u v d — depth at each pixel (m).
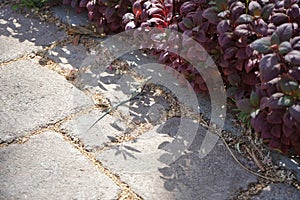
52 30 1.89
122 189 1.43
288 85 1.37
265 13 1.47
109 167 1.47
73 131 1.56
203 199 1.41
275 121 1.40
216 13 1.51
